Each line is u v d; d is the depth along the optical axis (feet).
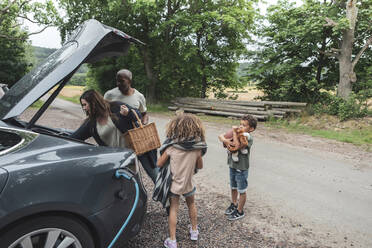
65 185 5.60
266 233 9.71
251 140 10.08
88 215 5.88
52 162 5.74
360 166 18.13
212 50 64.18
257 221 10.57
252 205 12.01
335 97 36.52
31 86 7.29
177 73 69.82
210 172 16.52
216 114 46.06
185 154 8.16
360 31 41.06
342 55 38.91
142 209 7.59
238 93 67.26
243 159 10.14
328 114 35.94
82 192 5.83
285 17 43.47
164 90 75.20
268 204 12.15
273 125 35.35
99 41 7.88
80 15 64.95
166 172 8.43
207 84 69.41
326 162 18.93
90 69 88.02
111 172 6.57
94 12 63.36
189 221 10.33
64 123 34.63
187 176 8.29
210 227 9.96
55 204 5.33
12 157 5.58
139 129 9.47
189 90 73.61
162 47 67.10
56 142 6.59
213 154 21.02
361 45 42.27
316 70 46.93
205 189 13.73
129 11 59.41
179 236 9.25
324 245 9.06
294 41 43.93
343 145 24.39
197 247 8.66
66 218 5.61
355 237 9.58
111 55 11.25
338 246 9.02
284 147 23.47
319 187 14.30
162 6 60.90
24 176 5.20
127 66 75.66
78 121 37.35
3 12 60.54
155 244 8.70
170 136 8.22
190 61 63.10
